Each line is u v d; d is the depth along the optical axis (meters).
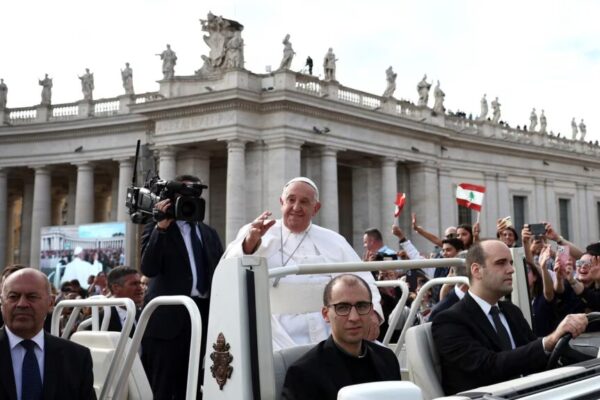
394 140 49.62
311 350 5.07
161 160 45.47
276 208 42.06
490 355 5.57
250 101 42.31
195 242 8.16
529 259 10.62
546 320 10.55
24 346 5.77
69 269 36.81
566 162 65.31
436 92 55.34
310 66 54.56
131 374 6.77
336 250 7.32
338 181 55.12
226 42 44.97
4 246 52.66
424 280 13.74
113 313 10.25
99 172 55.12
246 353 4.29
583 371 3.66
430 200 52.28
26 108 53.00
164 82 45.53
